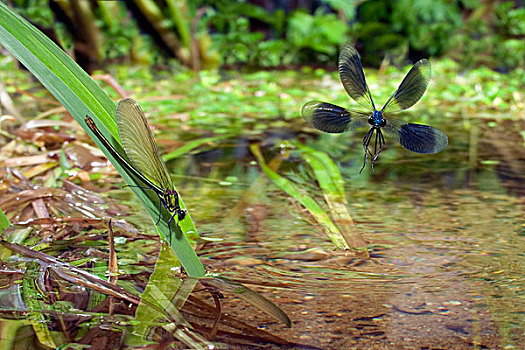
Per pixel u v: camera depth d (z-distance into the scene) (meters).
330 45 2.73
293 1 3.05
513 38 2.83
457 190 0.84
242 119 1.45
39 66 0.55
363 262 0.65
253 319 0.56
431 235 0.70
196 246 0.68
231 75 2.31
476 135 1.25
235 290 0.60
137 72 2.25
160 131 1.28
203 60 2.61
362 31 2.73
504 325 0.56
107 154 0.56
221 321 0.56
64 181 0.80
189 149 1.06
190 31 2.55
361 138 1.23
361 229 0.72
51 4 2.34
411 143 0.52
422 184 0.88
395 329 0.55
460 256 0.66
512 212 0.75
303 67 2.64
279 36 2.91
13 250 0.65
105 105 0.57
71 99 0.56
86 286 0.59
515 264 0.64
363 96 0.52
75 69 0.56
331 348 0.53
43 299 0.58
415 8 2.75
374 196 0.82
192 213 0.76
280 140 1.18
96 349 0.52
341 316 0.57
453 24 2.84
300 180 0.90
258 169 0.96
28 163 0.94
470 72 2.27
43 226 0.71
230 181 0.89
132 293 0.59
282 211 0.77
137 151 0.54
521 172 0.94
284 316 0.57
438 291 0.60
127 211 0.75
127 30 2.54
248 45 2.65
